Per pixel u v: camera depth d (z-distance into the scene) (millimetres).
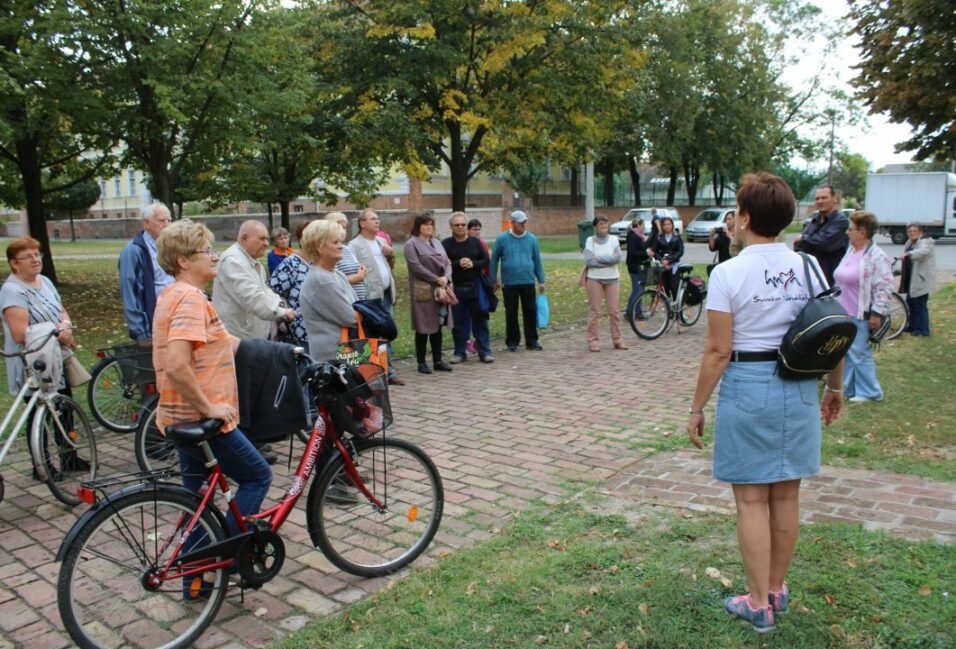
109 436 6285
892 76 9062
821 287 2949
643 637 3047
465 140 19562
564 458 5555
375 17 14992
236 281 5273
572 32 16266
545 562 3771
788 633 3008
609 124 18016
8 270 21547
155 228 5699
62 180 22391
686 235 37562
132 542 3064
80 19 10383
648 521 4297
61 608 2902
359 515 4039
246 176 17344
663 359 9359
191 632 3162
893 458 5223
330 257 5098
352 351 4703
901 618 3084
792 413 2904
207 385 3244
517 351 10086
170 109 10586
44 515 4703
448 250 9039
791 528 3066
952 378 7668
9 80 9727
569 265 22328
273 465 5508
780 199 2889
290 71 13359
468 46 15727
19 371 4844
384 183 20562
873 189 33250
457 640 3105
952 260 23391
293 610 3451
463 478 5148
